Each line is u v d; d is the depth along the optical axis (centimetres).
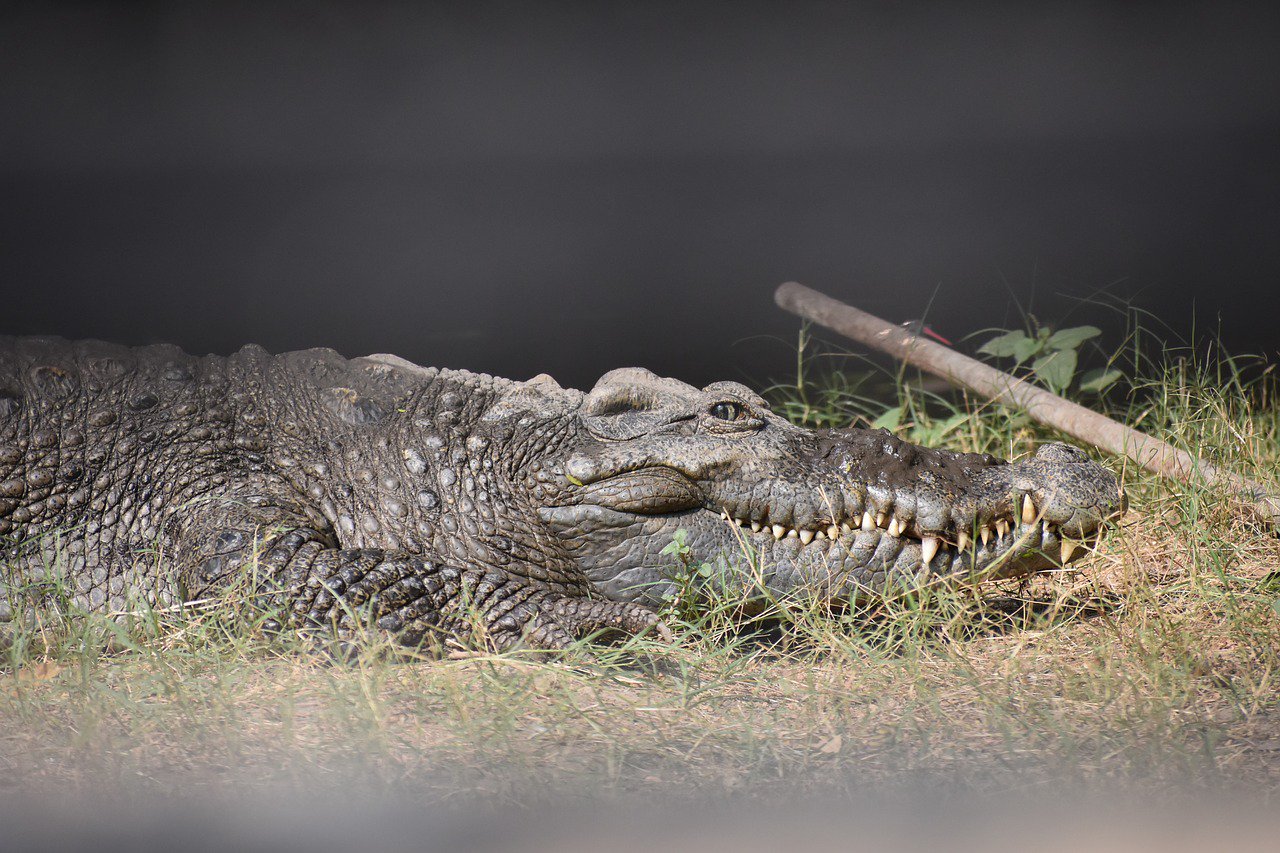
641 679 1414
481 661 1423
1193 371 2538
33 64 10850
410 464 1709
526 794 1099
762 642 1620
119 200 8212
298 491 1697
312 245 6500
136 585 1622
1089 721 1261
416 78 11988
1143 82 12681
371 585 1533
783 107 12681
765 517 1630
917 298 4744
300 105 11806
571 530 1672
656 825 1039
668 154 11419
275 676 1391
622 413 1712
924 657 1484
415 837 1018
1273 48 12531
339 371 1803
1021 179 8831
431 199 8450
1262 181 8119
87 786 1112
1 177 9475
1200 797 1066
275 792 1105
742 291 5066
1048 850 966
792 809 1071
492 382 1794
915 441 2398
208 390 1755
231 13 11331
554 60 12325
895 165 9956
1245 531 1911
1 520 1625
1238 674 1398
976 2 12650
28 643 1495
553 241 6681
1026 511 1588
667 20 12469
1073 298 4578
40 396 1695
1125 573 1744
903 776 1141
